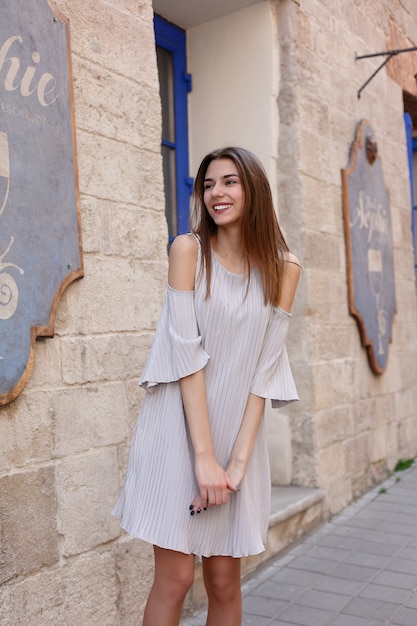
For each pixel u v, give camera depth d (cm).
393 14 630
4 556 231
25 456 241
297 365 454
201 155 483
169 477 203
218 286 207
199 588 332
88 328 270
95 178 278
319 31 489
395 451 580
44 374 250
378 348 544
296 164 453
